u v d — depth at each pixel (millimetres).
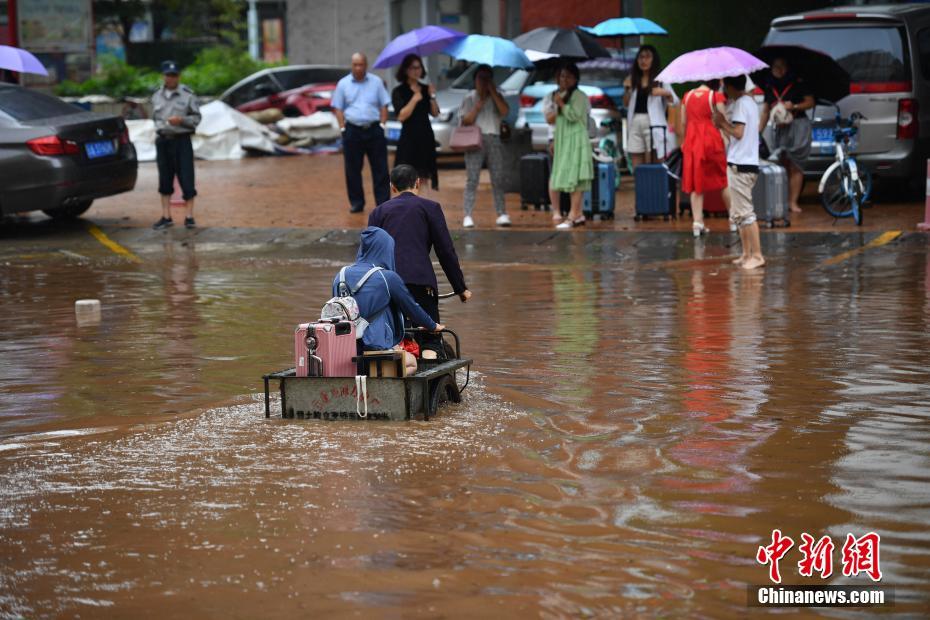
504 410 13695
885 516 10086
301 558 9352
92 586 8938
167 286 24359
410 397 13289
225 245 30391
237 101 62531
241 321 20078
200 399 14648
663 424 12992
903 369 15500
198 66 74062
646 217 31812
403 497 10703
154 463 11875
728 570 9039
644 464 11562
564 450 12062
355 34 76125
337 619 8289
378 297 13969
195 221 33438
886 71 32250
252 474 11438
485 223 31938
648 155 33219
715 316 19688
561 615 8320
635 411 13570
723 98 28453
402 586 8805
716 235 28766
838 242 27438
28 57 32969
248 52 80188
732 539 9633
